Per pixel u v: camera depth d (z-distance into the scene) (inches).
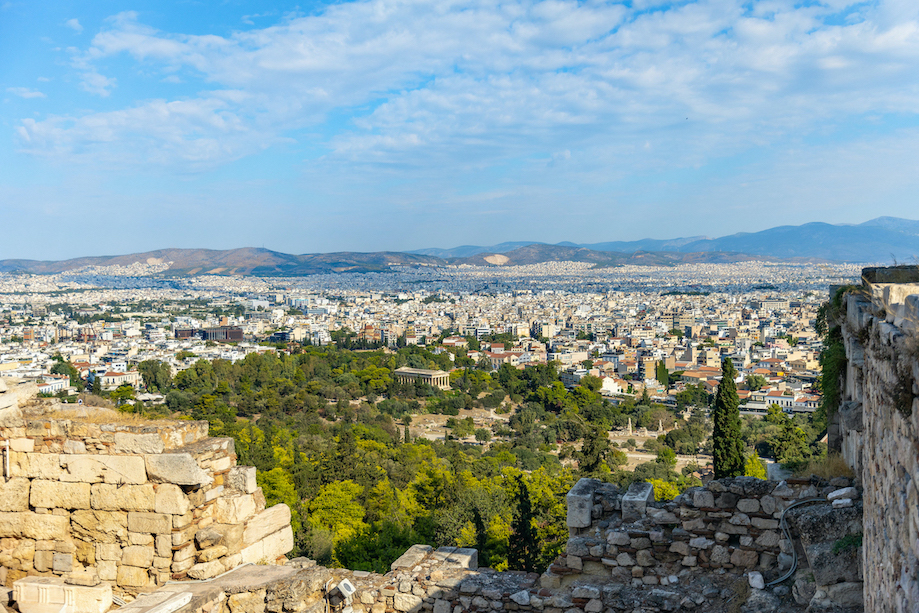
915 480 244.4
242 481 593.3
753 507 546.9
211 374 7667.3
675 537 567.8
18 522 564.4
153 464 541.3
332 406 6245.1
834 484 531.2
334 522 1897.1
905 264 617.9
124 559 545.0
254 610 539.8
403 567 616.1
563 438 5374.0
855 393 526.6
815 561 468.1
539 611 555.5
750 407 6166.3
